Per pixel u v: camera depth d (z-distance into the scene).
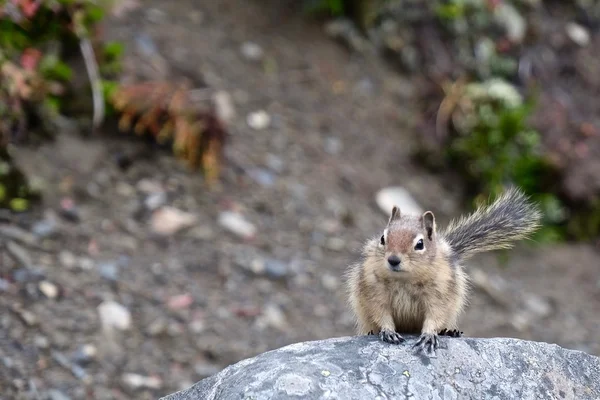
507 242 8.14
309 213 13.02
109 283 10.69
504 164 14.85
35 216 11.23
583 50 17.55
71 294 10.30
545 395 6.24
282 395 5.86
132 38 14.36
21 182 11.38
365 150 14.72
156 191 12.38
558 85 16.89
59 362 9.36
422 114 15.58
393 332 6.75
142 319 10.36
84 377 9.30
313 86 15.43
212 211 12.46
